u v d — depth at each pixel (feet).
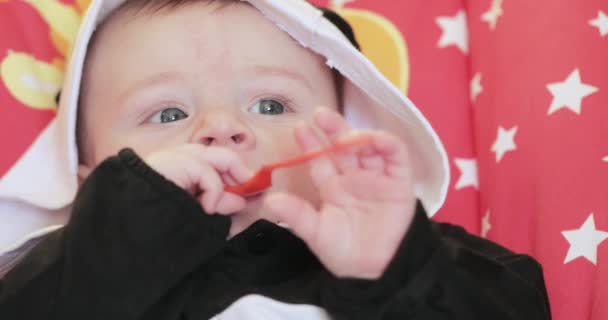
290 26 3.66
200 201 3.03
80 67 3.57
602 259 3.58
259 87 3.61
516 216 3.99
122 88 3.62
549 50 4.13
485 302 2.87
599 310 3.49
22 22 4.52
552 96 4.03
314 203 3.49
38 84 4.41
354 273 2.69
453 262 2.81
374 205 2.69
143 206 2.84
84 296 2.87
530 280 3.25
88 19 3.57
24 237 3.59
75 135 3.79
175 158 2.99
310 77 3.74
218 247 2.95
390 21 4.81
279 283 3.22
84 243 2.87
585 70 4.01
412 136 3.70
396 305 2.65
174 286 3.10
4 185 3.82
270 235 3.27
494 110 4.29
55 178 3.84
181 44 3.59
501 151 4.16
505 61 4.31
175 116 3.61
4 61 4.39
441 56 4.72
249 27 3.65
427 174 3.75
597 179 3.76
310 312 3.05
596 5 4.16
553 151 3.90
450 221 4.37
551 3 4.23
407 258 2.66
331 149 2.60
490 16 4.59
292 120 3.61
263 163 3.42
